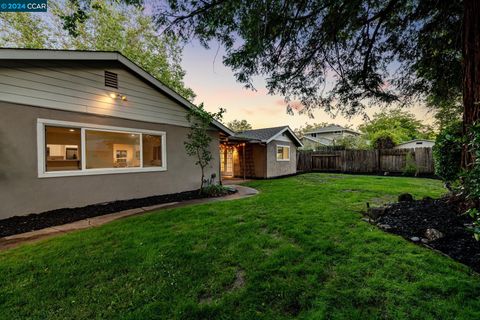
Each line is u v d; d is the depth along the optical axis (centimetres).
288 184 856
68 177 456
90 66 490
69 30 358
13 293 187
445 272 202
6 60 381
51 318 162
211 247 270
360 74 496
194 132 690
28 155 405
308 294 182
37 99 415
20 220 381
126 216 428
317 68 479
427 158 1115
